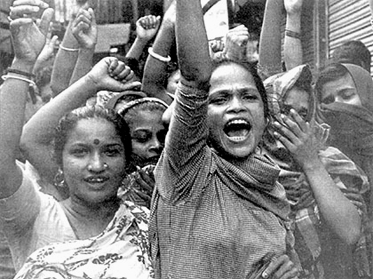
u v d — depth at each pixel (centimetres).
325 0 397
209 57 239
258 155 264
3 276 313
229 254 249
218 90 262
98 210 276
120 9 403
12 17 286
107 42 390
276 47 345
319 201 296
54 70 352
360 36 386
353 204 304
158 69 332
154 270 254
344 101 334
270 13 347
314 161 299
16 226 276
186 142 246
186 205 251
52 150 299
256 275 249
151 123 299
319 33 399
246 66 269
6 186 271
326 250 301
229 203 254
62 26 389
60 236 273
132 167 291
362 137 328
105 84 310
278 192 263
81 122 273
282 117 301
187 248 249
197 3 237
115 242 263
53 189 305
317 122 334
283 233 255
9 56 392
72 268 256
